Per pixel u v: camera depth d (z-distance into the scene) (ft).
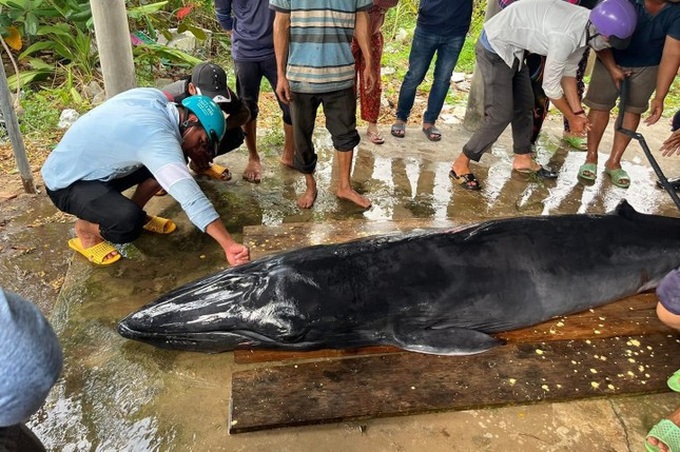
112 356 8.69
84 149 10.00
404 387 8.00
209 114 10.16
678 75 24.71
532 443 7.36
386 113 19.38
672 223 10.48
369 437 7.40
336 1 11.21
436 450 7.25
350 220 12.30
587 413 7.83
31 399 3.31
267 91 20.54
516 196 14.16
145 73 20.49
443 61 15.98
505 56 12.82
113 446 7.27
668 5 12.73
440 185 14.53
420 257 9.12
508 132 17.97
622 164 16.11
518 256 9.41
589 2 14.61
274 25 11.59
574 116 13.03
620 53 13.74
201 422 7.62
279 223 12.60
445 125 18.35
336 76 11.77
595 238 9.89
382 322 8.62
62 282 10.43
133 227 10.33
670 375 8.36
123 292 10.07
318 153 15.94
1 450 3.86
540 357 8.61
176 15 23.36
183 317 8.38
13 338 3.20
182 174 9.05
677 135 13.87
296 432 7.45
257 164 14.47
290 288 8.47
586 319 9.48
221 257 11.18
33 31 18.26
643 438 7.49
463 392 7.93
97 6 13.43
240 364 8.60
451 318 8.95
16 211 12.59
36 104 17.22
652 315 9.59
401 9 29.09
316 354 8.68
